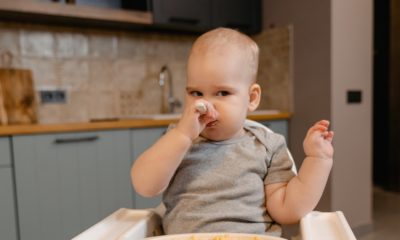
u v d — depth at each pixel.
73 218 1.56
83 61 2.08
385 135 3.15
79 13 1.74
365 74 2.05
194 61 0.67
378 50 3.18
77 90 2.07
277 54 2.30
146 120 1.73
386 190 3.06
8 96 1.74
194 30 2.27
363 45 2.04
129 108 2.25
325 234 0.57
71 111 2.05
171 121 1.80
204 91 0.66
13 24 1.86
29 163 1.45
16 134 1.41
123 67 2.21
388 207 2.59
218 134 0.69
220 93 0.66
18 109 1.77
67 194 1.54
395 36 2.96
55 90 2.00
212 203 0.66
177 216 0.67
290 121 2.21
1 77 1.72
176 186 0.69
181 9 2.06
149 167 0.60
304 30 2.08
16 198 1.43
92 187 1.60
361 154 2.08
